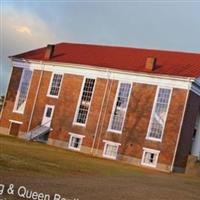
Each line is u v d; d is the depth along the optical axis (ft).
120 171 109.19
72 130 170.09
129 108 160.25
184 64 163.94
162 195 72.33
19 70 187.73
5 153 88.33
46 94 179.42
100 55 182.80
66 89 174.91
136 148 156.15
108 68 165.48
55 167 83.82
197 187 103.50
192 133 158.81
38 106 180.45
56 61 178.50
